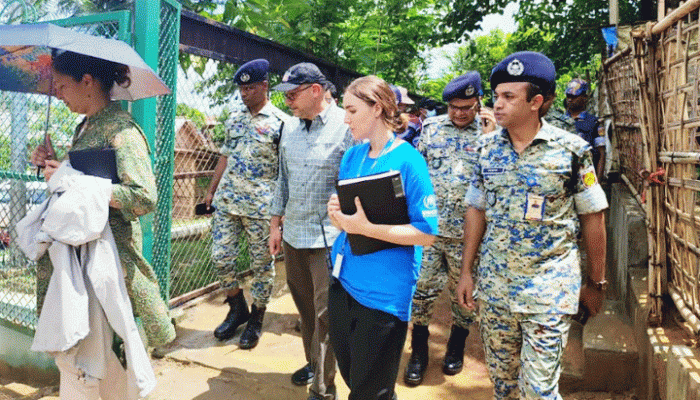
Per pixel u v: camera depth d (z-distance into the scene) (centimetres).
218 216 369
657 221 281
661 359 248
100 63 222
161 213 345
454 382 321
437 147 327
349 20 758
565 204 207
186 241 440
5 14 331
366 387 205
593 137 530
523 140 211
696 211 295
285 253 287
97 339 219
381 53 811
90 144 221
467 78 312
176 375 326
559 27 1045
